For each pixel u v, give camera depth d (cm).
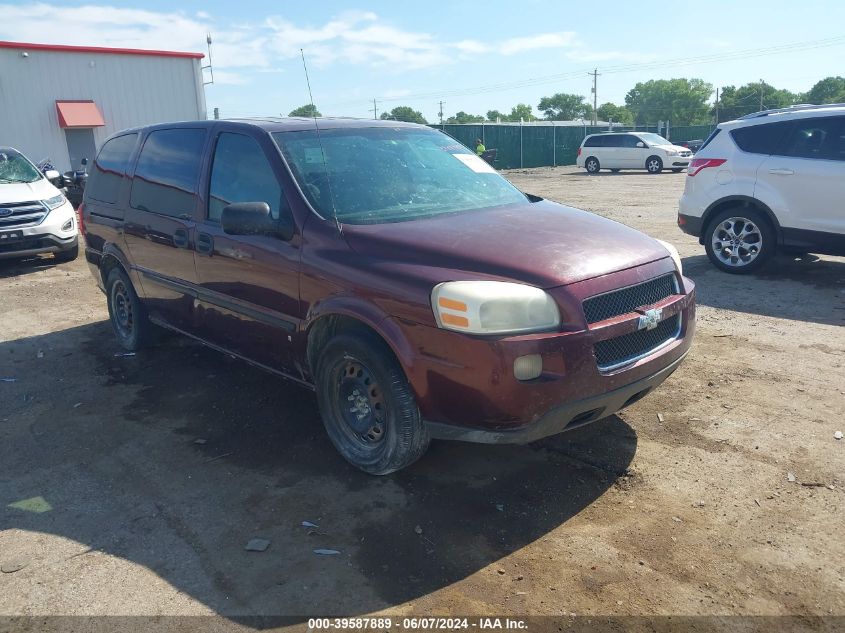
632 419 440
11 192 991
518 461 393
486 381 312
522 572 299
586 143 2994
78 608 285
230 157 455
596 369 326
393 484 373
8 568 312
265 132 432
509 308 312
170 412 479
